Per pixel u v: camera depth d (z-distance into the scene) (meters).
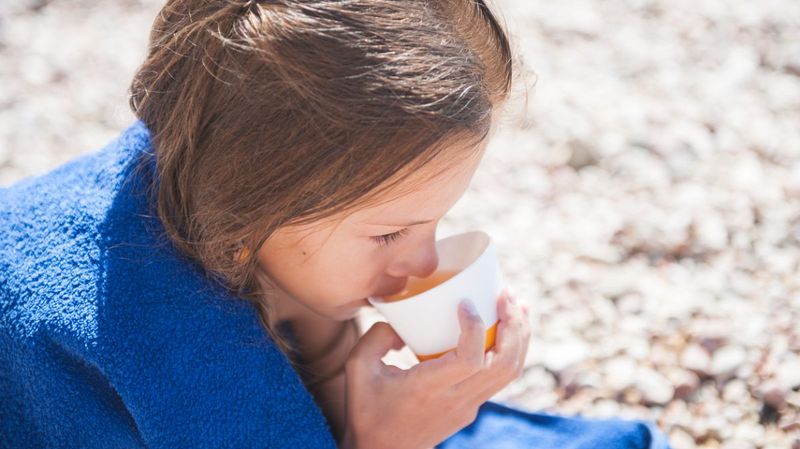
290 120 0.78
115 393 0.85
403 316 0.88
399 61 0.78
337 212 0.80
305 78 0.78
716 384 1.12
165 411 0.83
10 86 1.62
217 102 0.80
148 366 0.83
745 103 1.51
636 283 1.23
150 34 0.87
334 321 1.00
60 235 0.85
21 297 0.84
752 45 1.66
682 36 1.72
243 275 0.85
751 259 1.25
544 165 1.42
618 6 1.84
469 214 1.35
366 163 0.78
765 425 1.09
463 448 1.03
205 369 0.84
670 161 1.39
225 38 0.79
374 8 0.79
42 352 0.84
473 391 0.90
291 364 0.89
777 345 1.14
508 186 1.39
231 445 0.84
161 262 0.85
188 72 0.82
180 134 0.82
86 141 1.48
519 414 1.05
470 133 0.80
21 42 1.76
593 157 1.42
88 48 1.74
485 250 0.88
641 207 1.33
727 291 1.21
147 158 0.87
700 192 1.34
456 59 0.80
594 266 1.26
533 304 1.22
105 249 0.85
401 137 0.78
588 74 1.64
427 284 0.92
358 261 0.84
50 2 1.90
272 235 0.84
